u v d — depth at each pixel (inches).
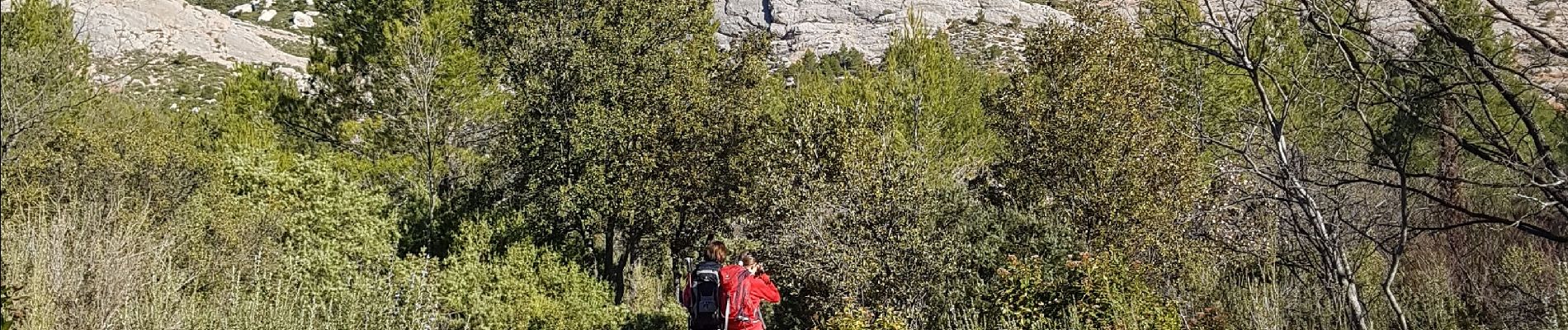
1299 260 327.3
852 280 485.1
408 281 456.8
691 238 721.6
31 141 470.9
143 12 2065.7
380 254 515.5
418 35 735.1
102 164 466.3
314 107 811.4
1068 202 541.0
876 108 591.2
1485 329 302.0
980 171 690.2
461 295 503.5
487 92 815.1
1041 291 398.6
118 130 520.4
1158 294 373.7
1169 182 484.1
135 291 327.9
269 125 803.4
